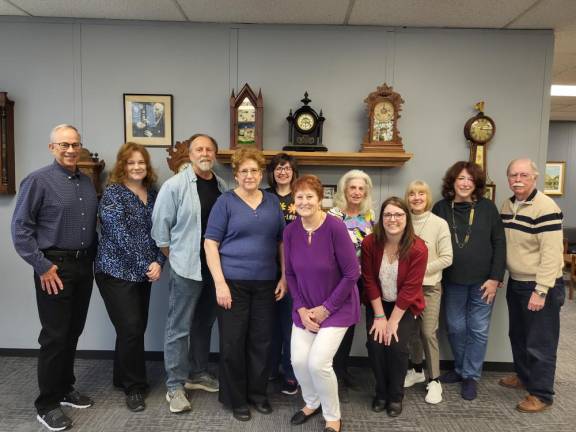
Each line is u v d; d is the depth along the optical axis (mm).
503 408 2238
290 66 2656
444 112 2674
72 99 2668
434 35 2635
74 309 2146
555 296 2174
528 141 2672
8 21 2619
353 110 2676
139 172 2150
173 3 2363
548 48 2623
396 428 2041
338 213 2270
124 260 2111
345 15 2479
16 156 2688
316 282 1887
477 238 2328
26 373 2559
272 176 2396
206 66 2654
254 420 2078
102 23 2629
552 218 2139
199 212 2100
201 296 2307
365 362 2764
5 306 2762
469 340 2393
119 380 2381
